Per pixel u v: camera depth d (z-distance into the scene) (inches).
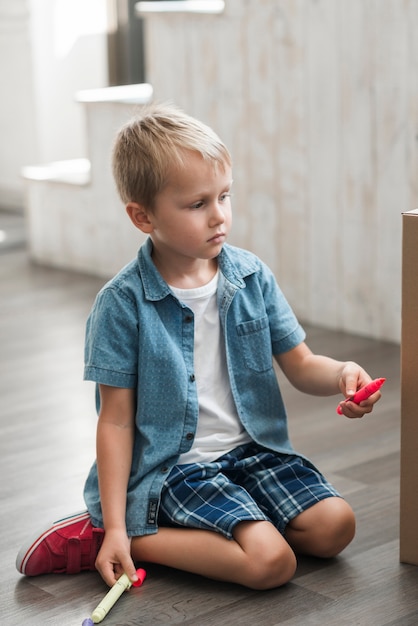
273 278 67.5
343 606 58.4
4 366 112.9
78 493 77.4
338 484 77.4
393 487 76.4
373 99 113.4
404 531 63.2
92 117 148.9
